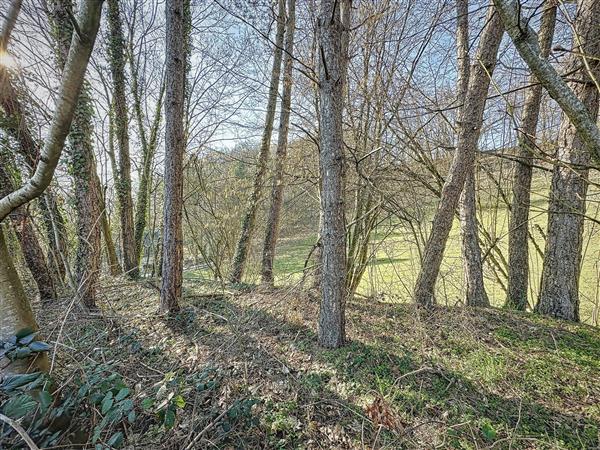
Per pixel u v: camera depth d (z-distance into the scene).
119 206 7.71
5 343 1.65
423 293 4.02
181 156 4.20
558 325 3.34
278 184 5.95
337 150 2.89
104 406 1.53
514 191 4.47
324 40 2.74
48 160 1.36
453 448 1.98
